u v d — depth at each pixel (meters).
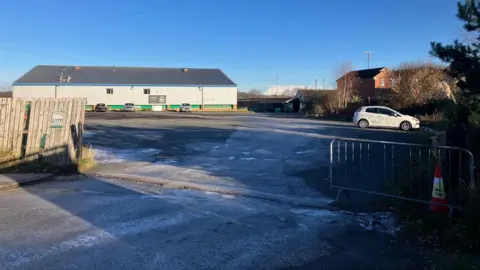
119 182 9.70
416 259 4.80
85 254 4.86
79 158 11.70
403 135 21.41
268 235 5.71
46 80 67.88
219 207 7.26
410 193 7.44
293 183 9.43
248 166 11.92
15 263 4.55
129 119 37.97
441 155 8.25
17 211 6.85
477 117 9.71
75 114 11.56
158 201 7.69
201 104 73.69
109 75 72.75
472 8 7.24
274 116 47.75
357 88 54.94
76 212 6.80
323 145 16.78
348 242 5.44
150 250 5.04
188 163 12.52
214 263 4.66
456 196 6.57
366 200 7.66
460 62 7.43
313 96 69.75
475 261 4.53
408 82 34.12
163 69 79.25
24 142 11.62
